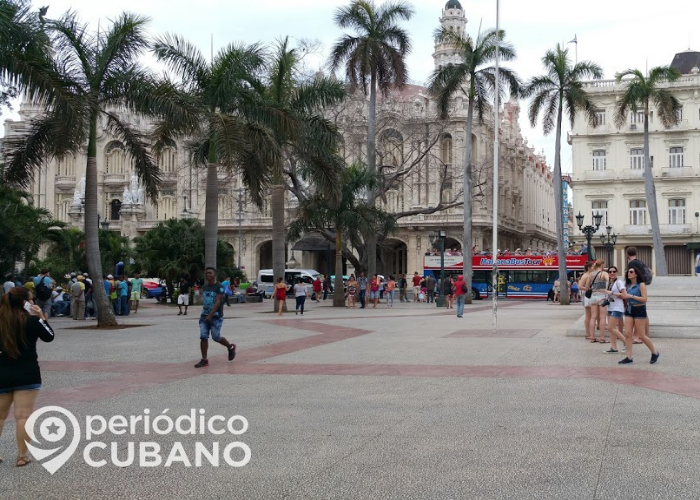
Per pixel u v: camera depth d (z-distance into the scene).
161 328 24.69
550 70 45.94
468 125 44.66
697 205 62.66
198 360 15.38
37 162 25.23
